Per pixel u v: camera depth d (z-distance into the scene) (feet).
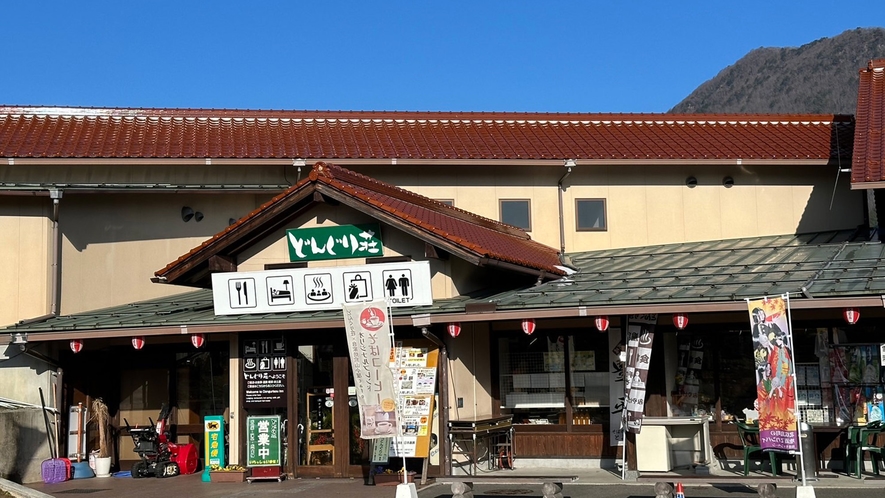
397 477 46.32
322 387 50.39
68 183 61.46
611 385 50.57
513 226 62.13
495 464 51.06
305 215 50.93
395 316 46.44
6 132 63.62
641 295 44.91
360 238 49.42
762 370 37.06
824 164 61.72
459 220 55.83
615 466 49.78
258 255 51.44
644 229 63.72
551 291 48.52
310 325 47.47
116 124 66.44
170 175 62.90
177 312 54.19
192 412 57.16
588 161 62.08
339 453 49.32
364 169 63.52
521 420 52.29
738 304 42.19
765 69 531.50
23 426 53.16
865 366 46.42
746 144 64.54
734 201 63.87
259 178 63.21
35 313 57.36
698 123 69.67
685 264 53.01
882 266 45.24
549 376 52.08
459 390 48.88
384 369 37.35
